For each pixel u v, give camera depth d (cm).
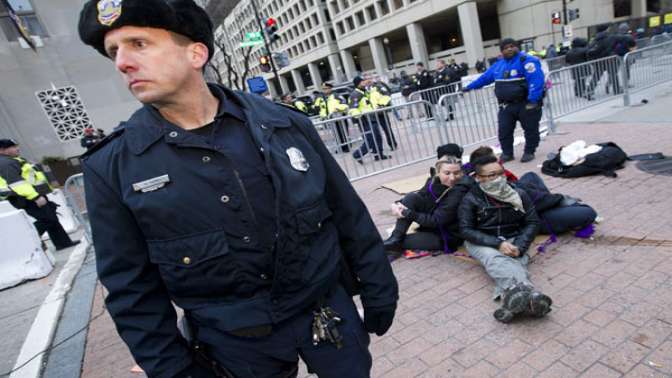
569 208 292
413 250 335
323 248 106
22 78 1027
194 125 98
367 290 118
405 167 649
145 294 96
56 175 1055
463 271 290
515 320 224
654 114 598
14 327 341
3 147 525
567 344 198
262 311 99
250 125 98
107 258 92
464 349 211
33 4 1034
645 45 1592
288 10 5597
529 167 492
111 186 90
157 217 88
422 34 3716
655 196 331
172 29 87
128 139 91
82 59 1101
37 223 556
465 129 673
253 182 95
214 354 110
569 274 256
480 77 538
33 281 454
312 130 116
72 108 1093
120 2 82
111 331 303
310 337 108
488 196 273
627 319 206
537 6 3025
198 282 94
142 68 86
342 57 4841
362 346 117
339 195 116
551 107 677
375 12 4044
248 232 94
